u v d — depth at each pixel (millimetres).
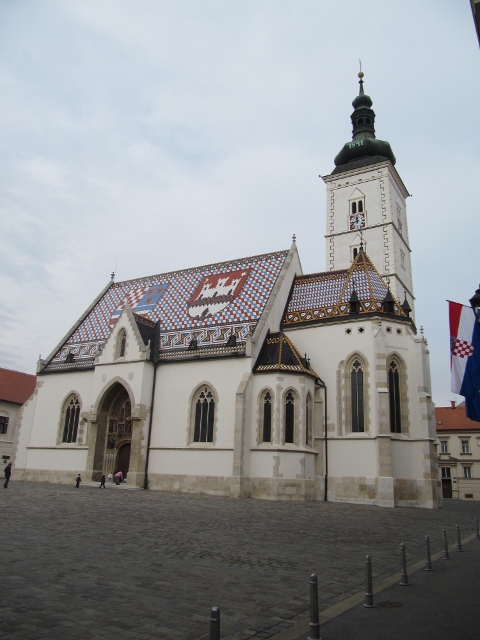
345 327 49438
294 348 48938
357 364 48281
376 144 77938
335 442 46812
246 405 45562
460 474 93500
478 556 18500
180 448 48906
